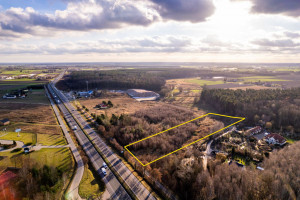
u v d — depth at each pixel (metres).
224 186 50.31
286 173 56.91
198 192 52.03
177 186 55.62
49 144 77.62
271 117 117.56
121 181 56.12
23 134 86.94
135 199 49.50
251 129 104.31
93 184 54.31
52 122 106.56
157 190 53.53
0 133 87.75
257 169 67.38
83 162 64.81
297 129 105.12
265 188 51.69
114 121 104.75
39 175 52.66
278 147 87.06
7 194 47.50
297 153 69.62
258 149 85.06
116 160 67.75
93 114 121.00
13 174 54.12
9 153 69.12
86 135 89.19
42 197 46.47
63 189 51.75
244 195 48.31
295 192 50.53
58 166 61.66
